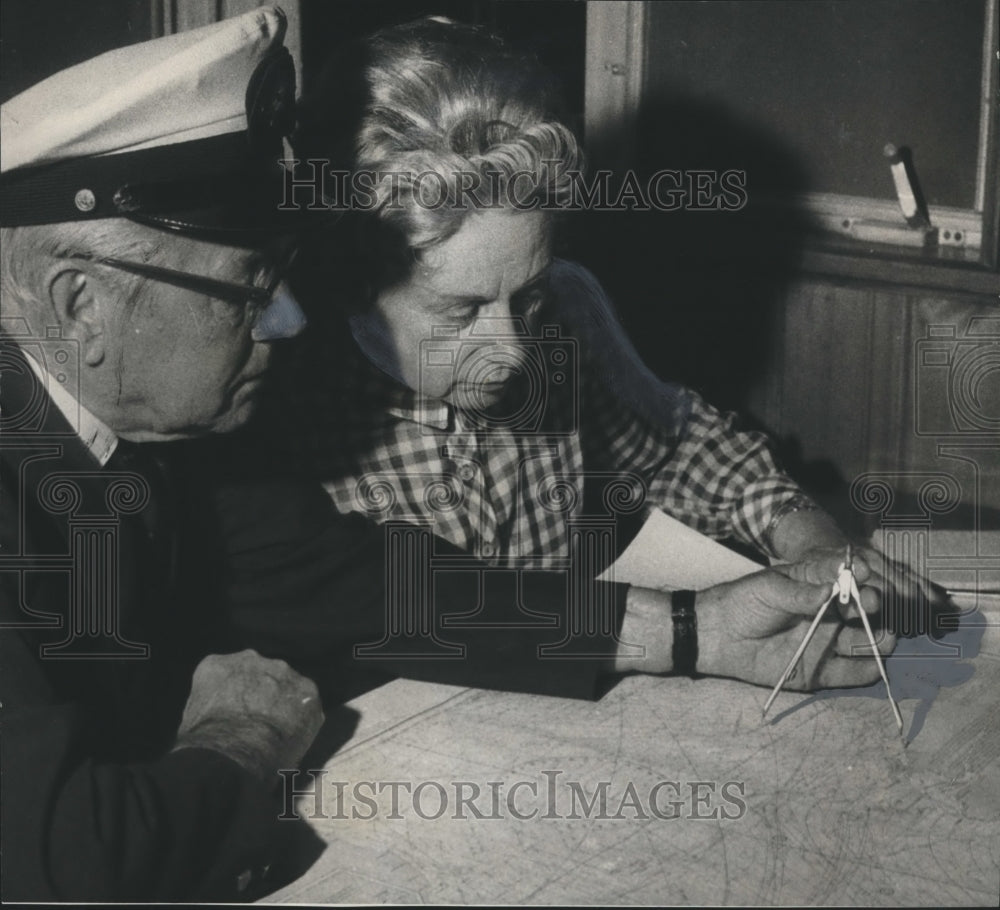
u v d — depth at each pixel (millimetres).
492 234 1243
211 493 1203
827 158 2061
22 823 833
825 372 2070
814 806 941
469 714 1086
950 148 1945
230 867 858
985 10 1846
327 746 1030
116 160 901
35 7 1537
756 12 2064
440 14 1936
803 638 1121
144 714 1089
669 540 1378
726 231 2146
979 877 854
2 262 927
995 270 1883
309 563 1206
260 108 971
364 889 847
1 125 889
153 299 933
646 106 2197
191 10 1596
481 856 878
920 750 1024
